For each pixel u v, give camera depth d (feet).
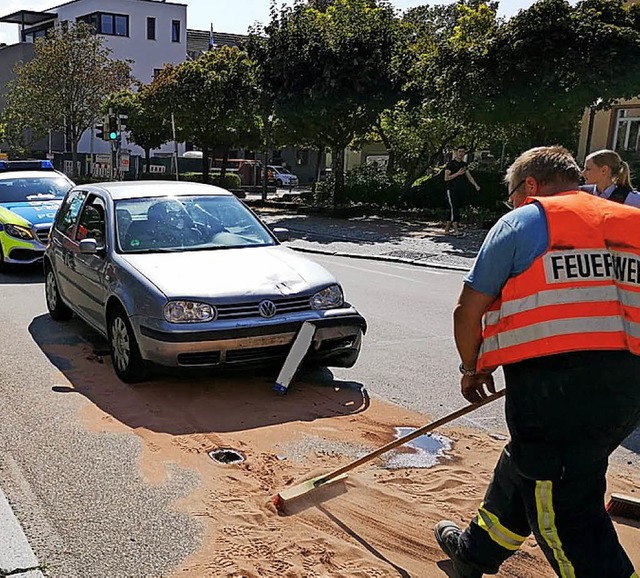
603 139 78.54
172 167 144.36
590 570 8.56
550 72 55.31
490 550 9.61
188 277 19.70
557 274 8.51
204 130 98.17
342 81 72.54
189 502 13.48
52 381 20.49
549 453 8.46
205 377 20.93
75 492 13.79
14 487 13.96
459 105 61.21
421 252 52.60
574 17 55.77
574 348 8.30
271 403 19.01
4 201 42.29
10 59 178.70
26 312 30.04
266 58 76.59
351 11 75.56
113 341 20.92
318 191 87.45
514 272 8.71
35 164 49.06
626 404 8.45
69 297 25.84
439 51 63.31
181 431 16.92
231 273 20.13
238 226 23.99
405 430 17.44
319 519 12.96
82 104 128.26
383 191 80.43
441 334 27.66
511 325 8.64
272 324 18.98
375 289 37.60
